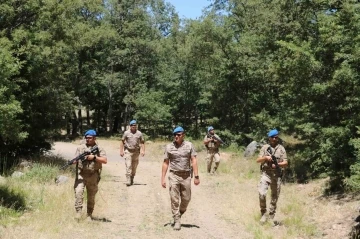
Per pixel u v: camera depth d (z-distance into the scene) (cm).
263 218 884
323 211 950
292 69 1358
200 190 1266
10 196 940
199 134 3756
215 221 905
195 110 4109
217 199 1138
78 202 826
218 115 2923
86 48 3962
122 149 1309
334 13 1299
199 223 884
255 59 2456
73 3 1720
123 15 4169
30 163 1502
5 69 952
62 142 3381
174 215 827
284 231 830
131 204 1038
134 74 4222
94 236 734
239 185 1348
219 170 1666
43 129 1700
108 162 2081
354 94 1158
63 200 968
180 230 817
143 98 3881
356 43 1138
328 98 1296
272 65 1574
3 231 699
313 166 1376
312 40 1355
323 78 1331
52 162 1644
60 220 815
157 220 895
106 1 4100
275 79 1697
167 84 4031
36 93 1602
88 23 3738
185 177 827
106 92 4512
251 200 1099
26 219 802
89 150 830
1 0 1505
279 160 888
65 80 1889
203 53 2772
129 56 4138
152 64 4281
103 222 845
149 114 3784
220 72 2716
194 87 3991
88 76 4159
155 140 3759
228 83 2741
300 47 1342
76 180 834
